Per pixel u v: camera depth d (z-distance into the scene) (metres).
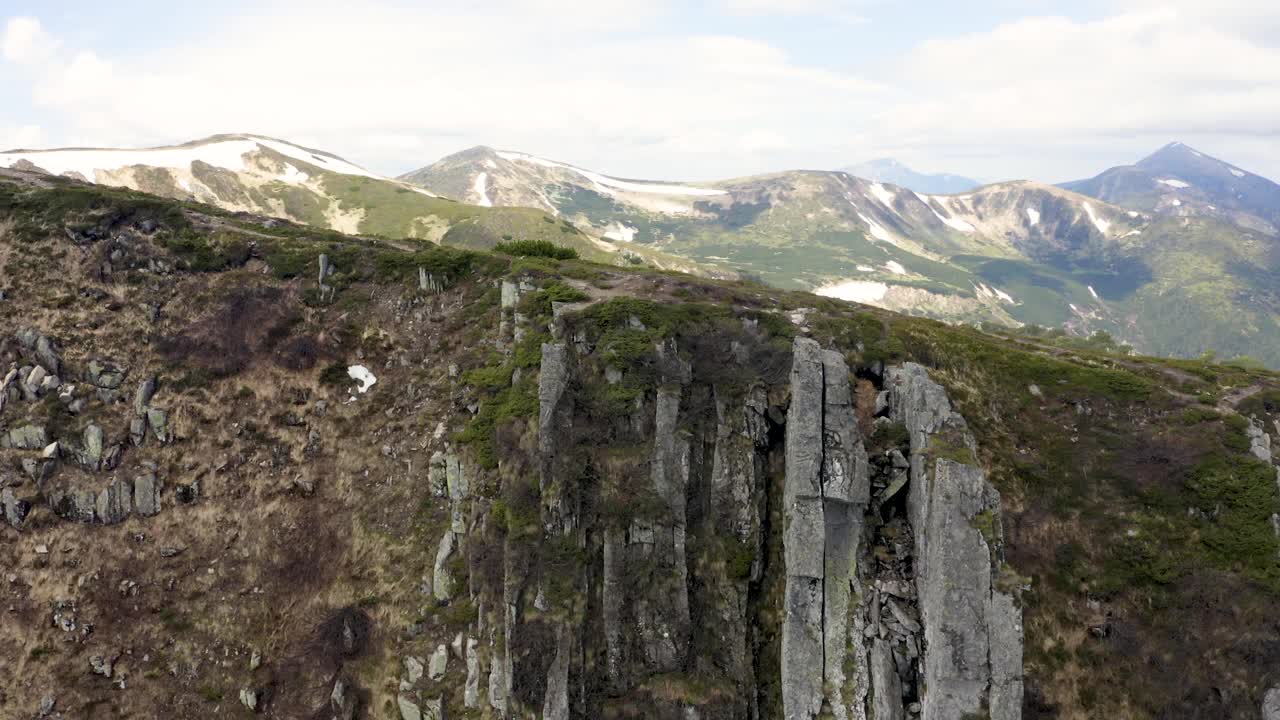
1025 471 62.91
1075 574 59.41
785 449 66.31
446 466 68.94
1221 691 54.16
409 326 80.75
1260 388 68.25
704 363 68.19
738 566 62.78
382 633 63.31
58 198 85.56
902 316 80.00
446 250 87.69
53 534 66.56
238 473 71.62
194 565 67.19
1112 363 72.56
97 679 61.91
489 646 60.72
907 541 61.31
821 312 75.38
